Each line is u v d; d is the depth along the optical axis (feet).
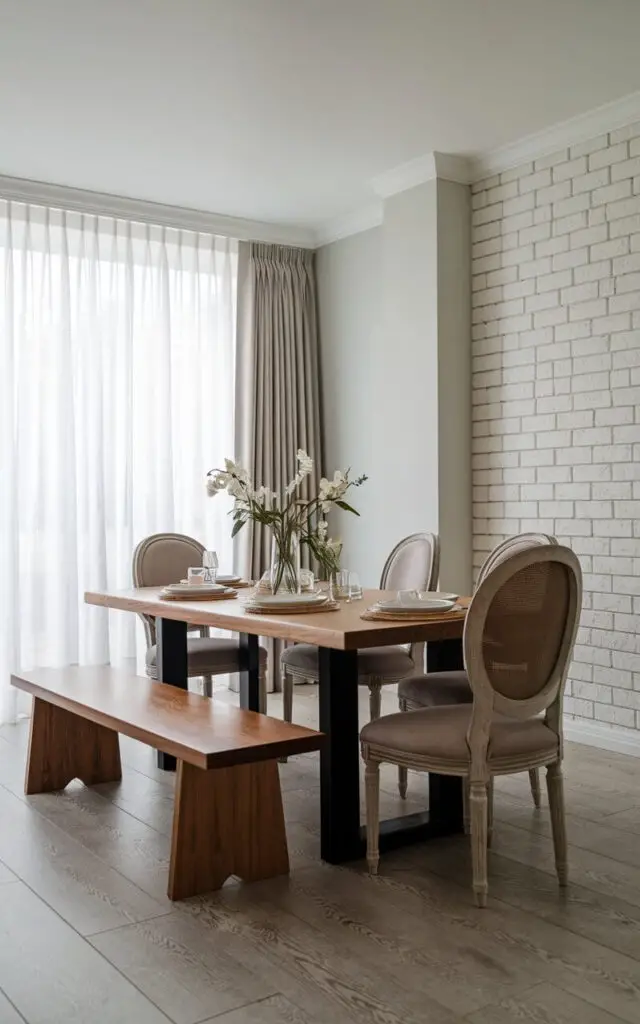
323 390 19.77
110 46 11.76
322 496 11.05
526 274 15.19
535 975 7.20
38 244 16.84
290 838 10.37
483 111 13.87
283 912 8.38
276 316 19.22
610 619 13.94
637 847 9.95
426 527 16.07
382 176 16.51
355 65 12.34
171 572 15.23
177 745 8.59
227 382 18.92
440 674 11.37
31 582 16.58
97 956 7.57
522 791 11.98
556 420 14.74
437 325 15.79
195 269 18.52
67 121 14.06
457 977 7.17
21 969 7.36
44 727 12.05
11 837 10.36
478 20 11.21
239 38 11.60
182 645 13.19
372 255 18.29
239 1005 6.81
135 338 17.90
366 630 8.85
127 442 17.48
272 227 19.24
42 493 16.63
